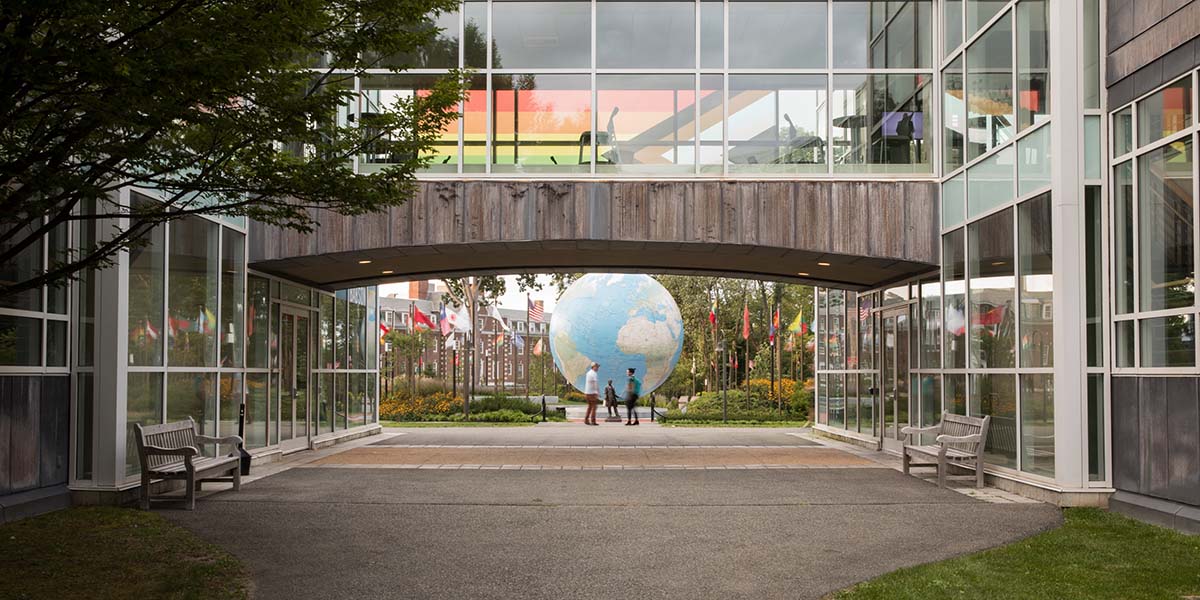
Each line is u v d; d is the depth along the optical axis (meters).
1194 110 9.42
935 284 15.04
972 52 13.65
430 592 6.82
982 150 13.27
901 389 16.77
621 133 15.26
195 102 6.50
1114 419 10.84
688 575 7.37
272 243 14.73
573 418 31.59
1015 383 12.04
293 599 6.58
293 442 17.12
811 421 27.77
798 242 14.59
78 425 10.78
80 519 9.55
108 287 10.65
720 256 16.02
